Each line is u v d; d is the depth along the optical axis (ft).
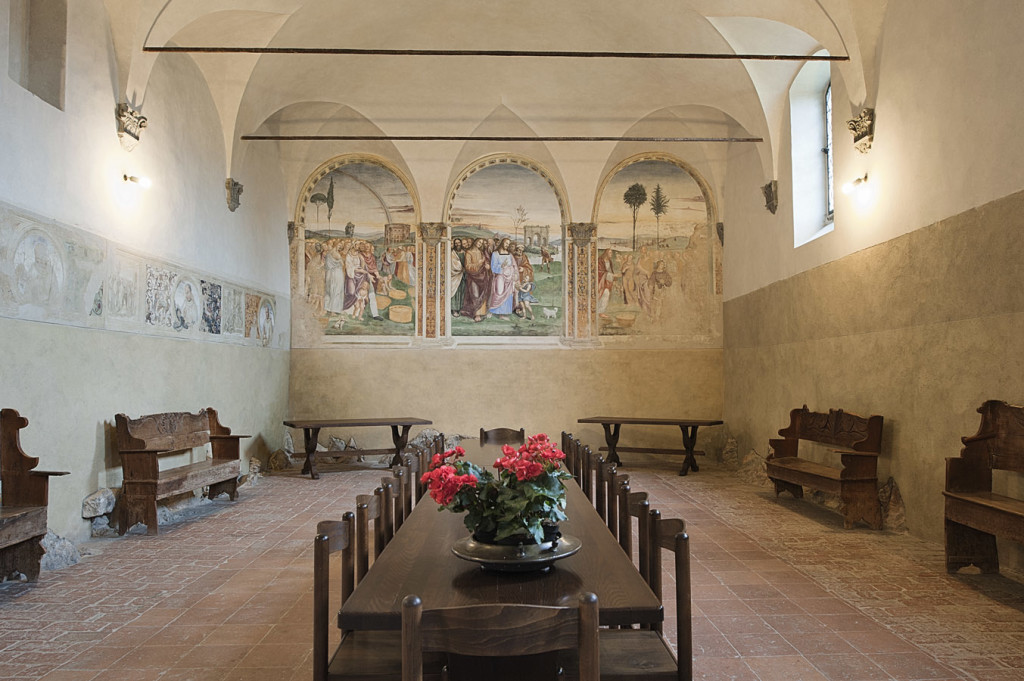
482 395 51.03
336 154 51.26
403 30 41.42
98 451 27.55
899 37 28.37
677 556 10.28
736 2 34.58
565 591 10.28
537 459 11.66
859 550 24.72
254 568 22.80
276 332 48.21
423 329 51.26
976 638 16.43
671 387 51.19
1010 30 21.97
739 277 47.96
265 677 14.47
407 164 50.90
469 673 9.36
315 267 51.06
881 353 29.66
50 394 24.72
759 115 40.98
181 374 34.53
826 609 18.52
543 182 51.88
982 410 21.98
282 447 48.80
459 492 11.76
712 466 48.67
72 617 18.12
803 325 37.50
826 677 14.35
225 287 40.01
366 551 12.46
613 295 51.65
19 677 14.46
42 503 21.45
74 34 26.53
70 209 26.00
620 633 11.69
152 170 32.07
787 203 39.60
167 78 33.68
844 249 32.94
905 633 16.78
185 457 34.73
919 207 26.96
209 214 38.19
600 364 51.29
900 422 28.17
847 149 32.83
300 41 38.88
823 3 31.01
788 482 33.65
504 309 51.49
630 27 40.29
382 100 47.29
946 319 25.22
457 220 51.60
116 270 28.99
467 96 47.50
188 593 20.16
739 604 18.97
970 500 20.70
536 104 48.19
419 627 7.53
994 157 22.70
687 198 51.75
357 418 50.52
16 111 23.12
